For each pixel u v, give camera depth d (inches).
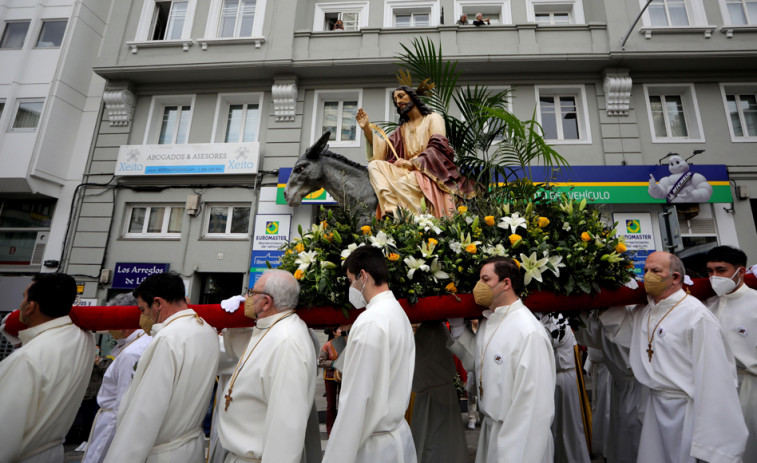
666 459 86.2
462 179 146.3
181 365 81.6
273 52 471.2
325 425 231.8
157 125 495.2
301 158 148.8
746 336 98.4
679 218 412.8
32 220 470.6
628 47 444.1
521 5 502.3
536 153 152.0
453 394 120.9
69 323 93.0
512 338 81.7
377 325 72.1
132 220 469.7
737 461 74.2
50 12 507.8
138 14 506.9
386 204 128.0
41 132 459.5
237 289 454.6
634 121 441.7
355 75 475.2
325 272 93.2
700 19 456.8
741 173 422.6
